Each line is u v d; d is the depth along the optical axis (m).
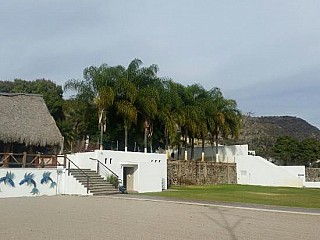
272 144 96.00
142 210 20.45
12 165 30.89
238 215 18.73
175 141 54.72
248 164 60.75
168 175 50.06
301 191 43.75
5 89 70.69
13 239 11.72
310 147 82.19
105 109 43.44
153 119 46.84
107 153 36.03
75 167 35.56
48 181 30.81
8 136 32.50
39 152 35.91
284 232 13.75
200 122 54.09
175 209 21.20
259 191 41.72
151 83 47.31
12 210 19.91
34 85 67.19
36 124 35.34
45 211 19.52
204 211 20.38
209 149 64.38
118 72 44.75
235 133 59.72
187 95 54.16
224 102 58.53
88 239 11.86
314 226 15.34
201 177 54.66
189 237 12.51
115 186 33.88
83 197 28.72
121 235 12.68
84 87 44.44
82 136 57.28
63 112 63.34
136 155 39.06
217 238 12.40
